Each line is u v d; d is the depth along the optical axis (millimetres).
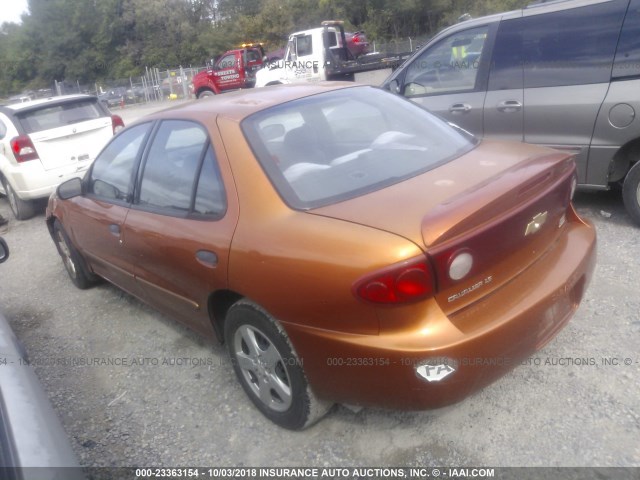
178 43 56219
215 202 2906
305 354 2498
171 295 3371
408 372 2229
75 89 53125
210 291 2926
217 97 3611
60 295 5168
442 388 2262
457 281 2260
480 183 2488
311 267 2344
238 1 55188
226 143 2926
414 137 3189
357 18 44594
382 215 2379
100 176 4129
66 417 3299
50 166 7734
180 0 56375
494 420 2752
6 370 2201
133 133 3838
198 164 3062
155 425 3111
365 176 2773
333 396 2535
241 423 3014
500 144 3225
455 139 3248
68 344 4195
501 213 2377
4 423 1860
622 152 4676
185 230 3006
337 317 2322
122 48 57312
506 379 3016
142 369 3688
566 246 2891
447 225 2176
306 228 2455
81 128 7910
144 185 3543
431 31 41875
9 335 2736
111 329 4320
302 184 2705
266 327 2637
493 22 5199
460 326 2283
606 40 4551
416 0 41094
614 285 3807
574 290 2820
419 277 2164
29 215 8312
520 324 2408
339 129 3150
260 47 23594
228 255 2691
